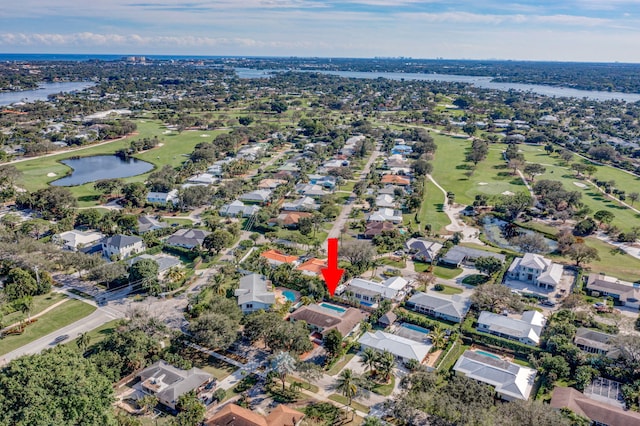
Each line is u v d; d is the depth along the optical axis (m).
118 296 155.50
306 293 156.50
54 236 194.88
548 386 112.00
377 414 103.75
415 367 114.94
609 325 136.62
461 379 102.19
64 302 150.88
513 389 107.62
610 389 111.00
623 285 158.50
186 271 173.00
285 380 114.69
